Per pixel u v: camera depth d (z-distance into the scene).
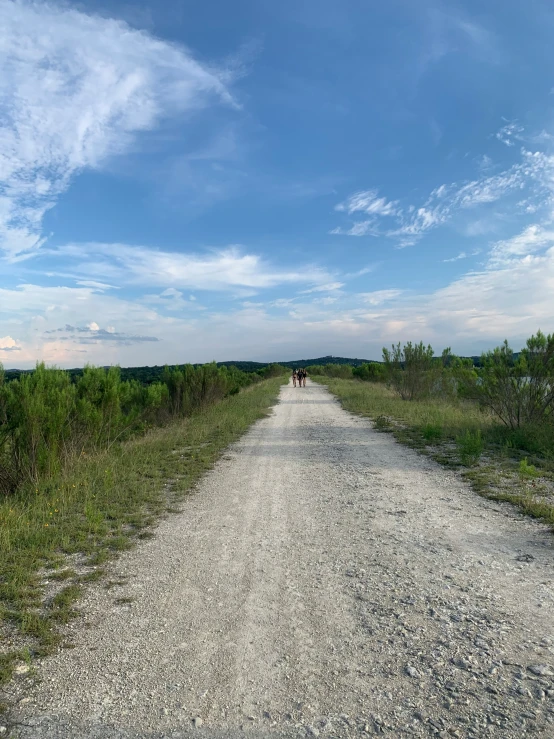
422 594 4.64
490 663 3.48
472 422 14.94
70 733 2.91
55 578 5.17
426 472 10.00
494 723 2.88
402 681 3.33
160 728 2.94
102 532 6.61
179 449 13.09
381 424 16.83
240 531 6.75
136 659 3.69
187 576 5.25
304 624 4.18
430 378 25.06
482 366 13.88
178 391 20.08
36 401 9.22
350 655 3.68
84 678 3.46
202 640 3.95
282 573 5.29
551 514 6.75
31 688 3.35
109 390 12.24
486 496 8.00
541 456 10.73
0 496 8.59
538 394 12.97
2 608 4.40
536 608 4.28
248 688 3.31
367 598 4.62
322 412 22.95
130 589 4.95
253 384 52.97
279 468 11.02
